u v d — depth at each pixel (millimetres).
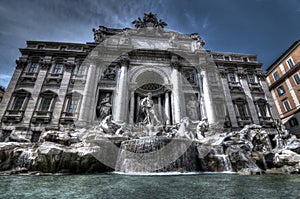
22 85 24266
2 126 20812
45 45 28719
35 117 21859
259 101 28016
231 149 14367
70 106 23547
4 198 4848
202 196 5020
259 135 20578
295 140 20000
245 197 4883
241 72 30422
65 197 4977
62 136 14570
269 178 9070
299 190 5801
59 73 25891
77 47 29266
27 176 9961
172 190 5867
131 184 7102
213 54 32500
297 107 29984
